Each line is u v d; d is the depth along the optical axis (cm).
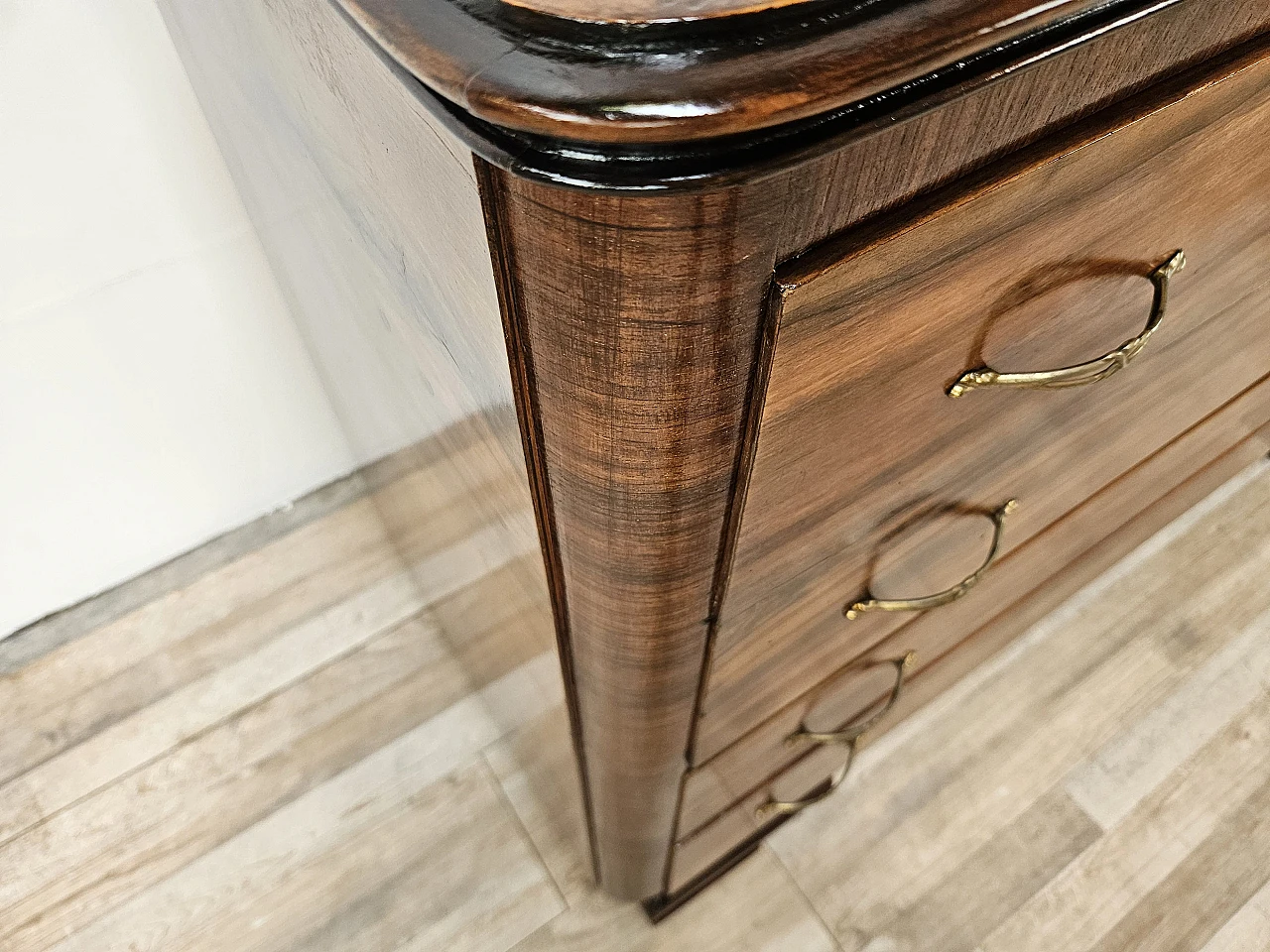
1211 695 96
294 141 41
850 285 23
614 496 26
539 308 21
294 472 104
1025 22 17
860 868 86
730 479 27
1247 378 65
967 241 25
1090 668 98
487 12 16
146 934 82
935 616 62
